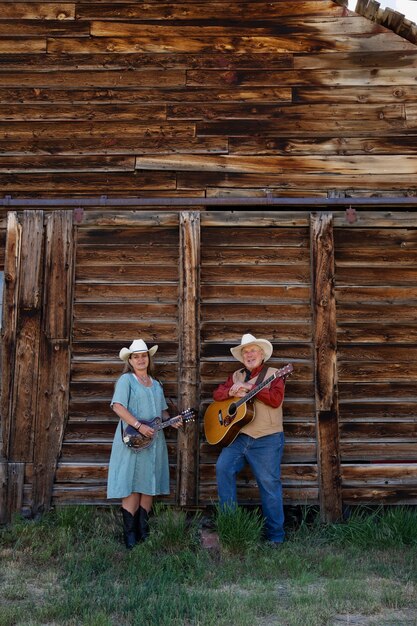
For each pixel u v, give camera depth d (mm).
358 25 6836
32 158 6699
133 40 6875
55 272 6309
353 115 6719
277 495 5531
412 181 6602
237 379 5820
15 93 6809
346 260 6379
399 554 5211
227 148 6684
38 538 5457
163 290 6352
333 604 4129
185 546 5297
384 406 6191
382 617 3992
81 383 6203
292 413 6152
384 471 6043
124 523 5395
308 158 6664
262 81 6785
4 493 5992
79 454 6094
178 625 3768
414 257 6398
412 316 6320
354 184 6613
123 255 6387
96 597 4215
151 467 5426
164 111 6758
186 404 6059
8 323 6238
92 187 6648
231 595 4254
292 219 6395
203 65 6824
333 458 6012
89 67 6844
